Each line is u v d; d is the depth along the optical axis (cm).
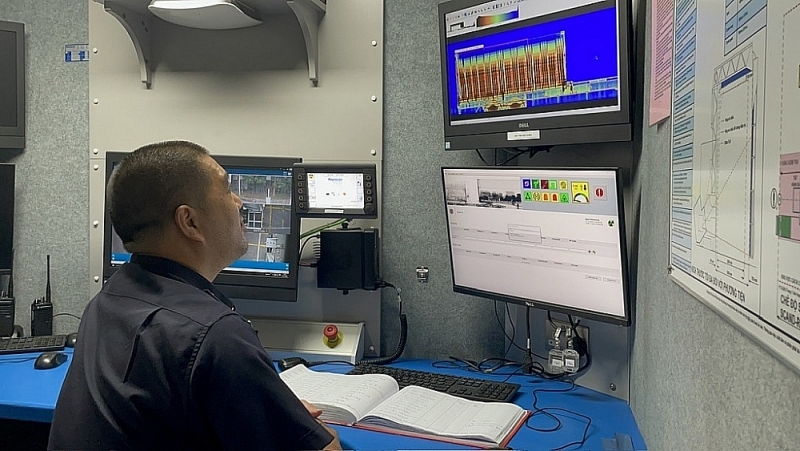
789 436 47
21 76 196
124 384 95
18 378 148
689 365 81
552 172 131
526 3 136
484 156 170
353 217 166
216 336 95
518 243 144
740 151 60
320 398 129
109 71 192
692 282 78
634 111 129
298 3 165
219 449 96
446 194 158
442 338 177
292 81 181
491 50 145
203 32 186
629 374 136
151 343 95
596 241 127
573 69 131
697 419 76
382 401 132
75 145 196
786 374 48
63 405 100
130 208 108
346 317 178
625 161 138
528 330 161
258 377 96
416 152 177
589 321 146
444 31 154
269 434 96
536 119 140
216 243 114
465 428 117
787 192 48
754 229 56
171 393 93
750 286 56
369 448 112
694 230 78
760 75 55
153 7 162
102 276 188
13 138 196
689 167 81
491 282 155
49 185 198
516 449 112
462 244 159
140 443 94
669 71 96
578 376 149
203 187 111
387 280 179
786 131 48
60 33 196
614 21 122
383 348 180
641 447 113
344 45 178
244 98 184
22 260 201
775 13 51
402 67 177
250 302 182
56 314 200
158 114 189
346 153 179
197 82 187
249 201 167
